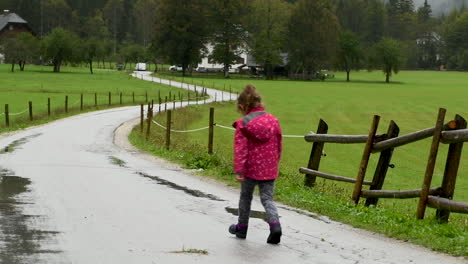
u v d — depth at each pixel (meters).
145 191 12.95
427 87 132.88
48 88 84.56
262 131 8.07
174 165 18.72
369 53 167.12
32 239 8.31
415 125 56.25
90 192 12.62
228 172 16.22
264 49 153.00
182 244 8.22
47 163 18.06
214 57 153.88
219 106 68.62
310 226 9.74
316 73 167.38
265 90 106.94
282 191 13.26
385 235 9.22
